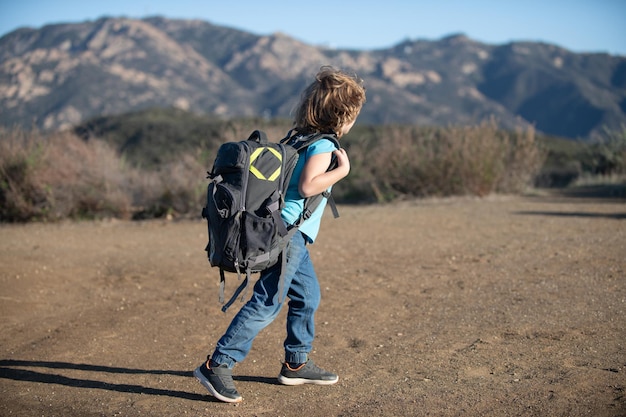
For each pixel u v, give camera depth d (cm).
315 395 373
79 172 1254
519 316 502
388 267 708
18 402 378
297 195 345
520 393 358
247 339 356
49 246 881
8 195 1195
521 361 407
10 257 788
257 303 352
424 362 417
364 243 854
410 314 529
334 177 338
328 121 349
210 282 669
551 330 463
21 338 504
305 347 382
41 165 1218
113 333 511
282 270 341
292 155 343
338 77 352
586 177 1862
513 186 1479
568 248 766
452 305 547
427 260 736
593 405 337
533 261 703
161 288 651
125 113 4362
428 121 19138
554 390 359
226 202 331
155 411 358
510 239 846
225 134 1318
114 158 1343
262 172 335
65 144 1309
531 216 1056
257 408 357
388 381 388
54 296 628
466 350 434
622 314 492
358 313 539
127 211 1256
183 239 938
